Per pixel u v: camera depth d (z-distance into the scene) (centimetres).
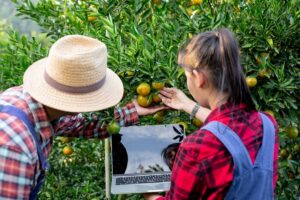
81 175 275
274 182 155
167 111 214
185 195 140
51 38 253
